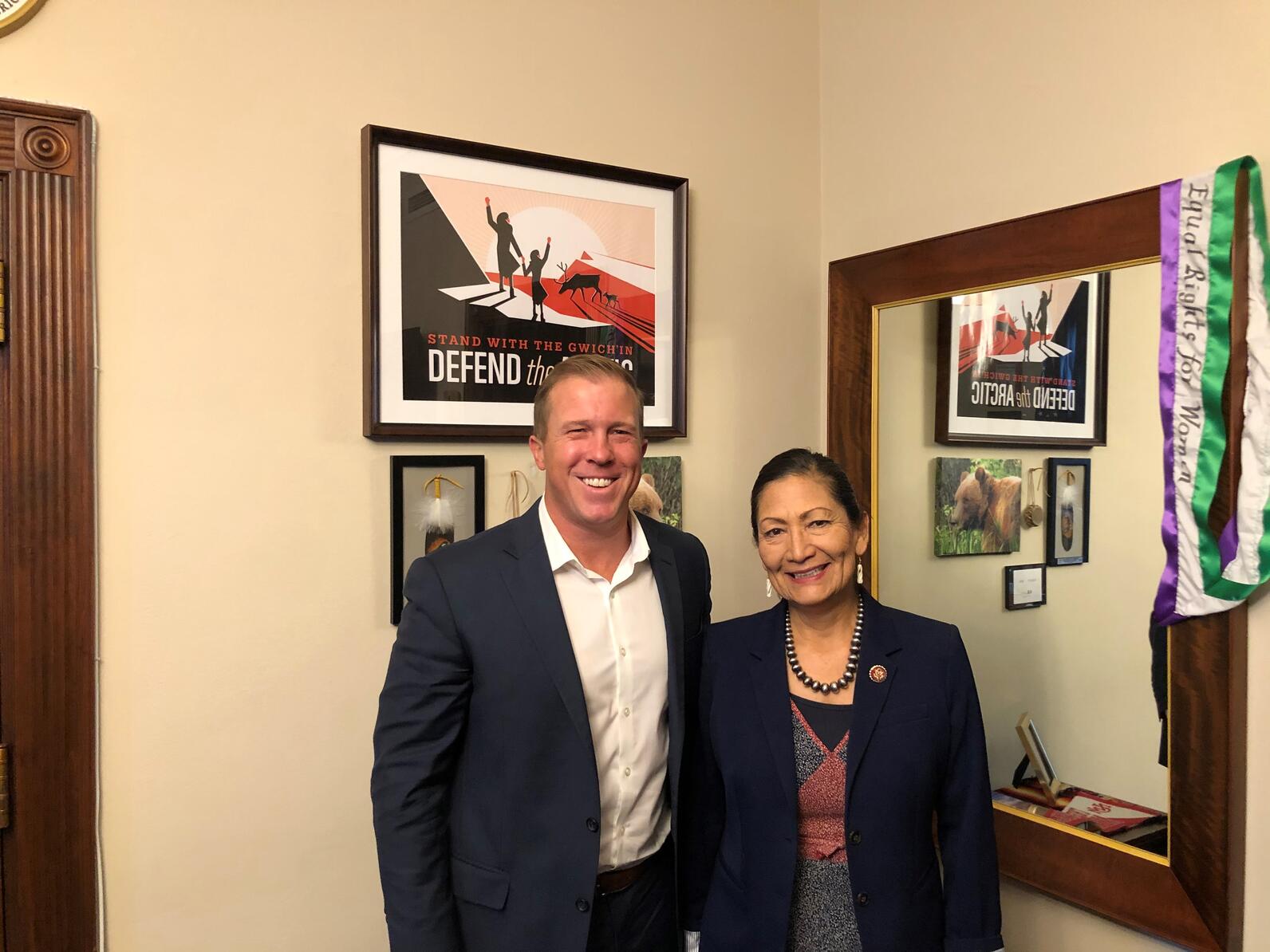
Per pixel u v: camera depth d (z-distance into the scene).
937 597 1.95
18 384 1.39
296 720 1.63
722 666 1.38
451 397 1.77
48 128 1.40
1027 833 1.78
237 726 1.58
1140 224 1.57
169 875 1.52
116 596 1.48
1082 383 1.66
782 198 2.22
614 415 1.28
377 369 1.68
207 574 1.55
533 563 1.32
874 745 1.25
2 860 1.39
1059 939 1.77
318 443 1.65
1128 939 1.65
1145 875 1.57
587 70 1.94
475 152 1.77
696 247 2.09
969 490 1.87
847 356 2.16
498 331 1.82
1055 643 1.72
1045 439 1.73
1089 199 1.68
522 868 1.26
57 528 1.42
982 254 1.84
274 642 1.61
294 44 1.62
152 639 1.51
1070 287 1.68
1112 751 1.63
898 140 2.07
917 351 2.00
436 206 1.75
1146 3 1.58
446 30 1.77
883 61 2.10
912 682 1.28
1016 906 1.85
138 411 1.49
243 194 1.58
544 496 1.42
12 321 1.39
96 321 1.45
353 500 1.68
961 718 1.30
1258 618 1.45
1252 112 1.44
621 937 1.35
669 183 2.03
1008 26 1.82
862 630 1.32
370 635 1.70
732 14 2.14
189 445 1.53
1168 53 1.55
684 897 1.44
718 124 2.12
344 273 1.67
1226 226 1.44
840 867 1.25
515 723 1.27
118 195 1.47
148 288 1.50
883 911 1.22
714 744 1.35
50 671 1.42
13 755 1.40
